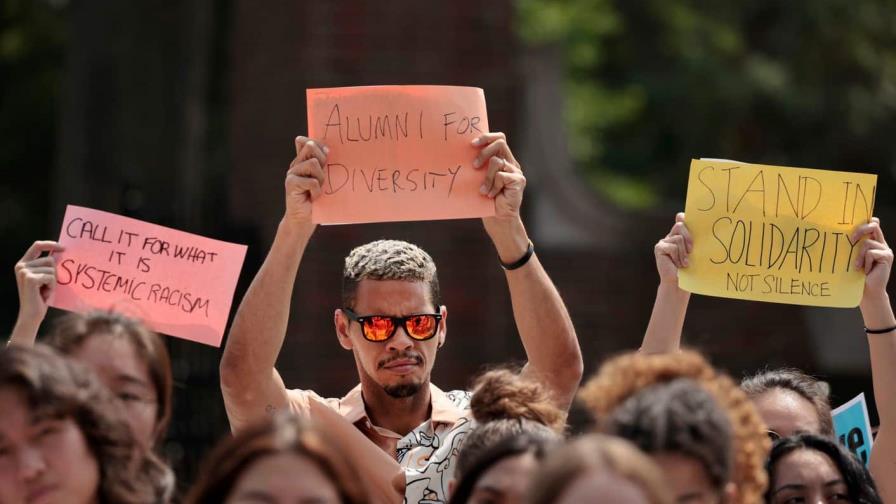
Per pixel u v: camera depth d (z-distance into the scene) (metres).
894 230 28.03
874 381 11.62
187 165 25.20
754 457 8.41
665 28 40.72
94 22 25.69
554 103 28.80
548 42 31.23
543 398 9.81
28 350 8.51
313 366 21.08
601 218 28.19
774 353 26.91
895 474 11.35
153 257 11.50
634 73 41.38
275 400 11.23
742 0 40.75
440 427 11.38
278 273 11.16
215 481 7.55
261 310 11.12
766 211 11.77
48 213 40.72
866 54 40.22
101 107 25.53
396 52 22.44
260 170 22.88
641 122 42.00
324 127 11.30
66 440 8.38
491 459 8.71
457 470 9.52
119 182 25.11
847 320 27.64
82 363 9.03
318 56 22.14
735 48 40.28
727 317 26.84
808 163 40.62
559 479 6.85
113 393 9.45
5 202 40.62
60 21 40.88
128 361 9.52
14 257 40.28
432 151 11.30
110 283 11.47
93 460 8.48
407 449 11.29
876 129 40.34
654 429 7.81
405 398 11.33
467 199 11.29
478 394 9.79
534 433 9.25
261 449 7.55
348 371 21.17
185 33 25.45
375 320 11.15
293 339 21.19
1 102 41.19
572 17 40.16
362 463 11.14
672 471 7.76
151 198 25.02
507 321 22.58
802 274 11.74
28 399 8.33
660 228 28.27
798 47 40.38
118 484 8.52
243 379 11.12
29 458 8.32
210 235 22.34
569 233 28.33
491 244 22.25
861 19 40.22
